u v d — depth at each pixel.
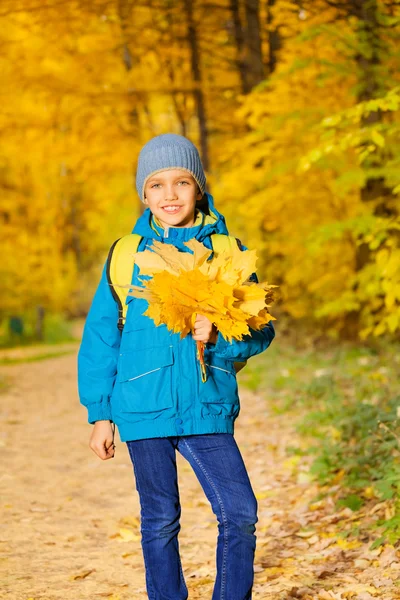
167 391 2.60
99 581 3.72
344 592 3.27
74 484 5.96
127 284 2.72
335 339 12.45
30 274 31.22
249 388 10.11
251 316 2.60
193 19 13.47
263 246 14.11
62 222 35.25
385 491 4.12
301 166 6.34
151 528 2.67
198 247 2.62
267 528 4.51
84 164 17.28
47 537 4.53
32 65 14.31
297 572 3.64
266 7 12.54
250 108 11.41
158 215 2.86
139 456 2.65
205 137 15.20
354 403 6.80
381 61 8.62
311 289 12.87
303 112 10.08
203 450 2.64
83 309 45.16
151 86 14.59
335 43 8.69
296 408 8.02
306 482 5.29
